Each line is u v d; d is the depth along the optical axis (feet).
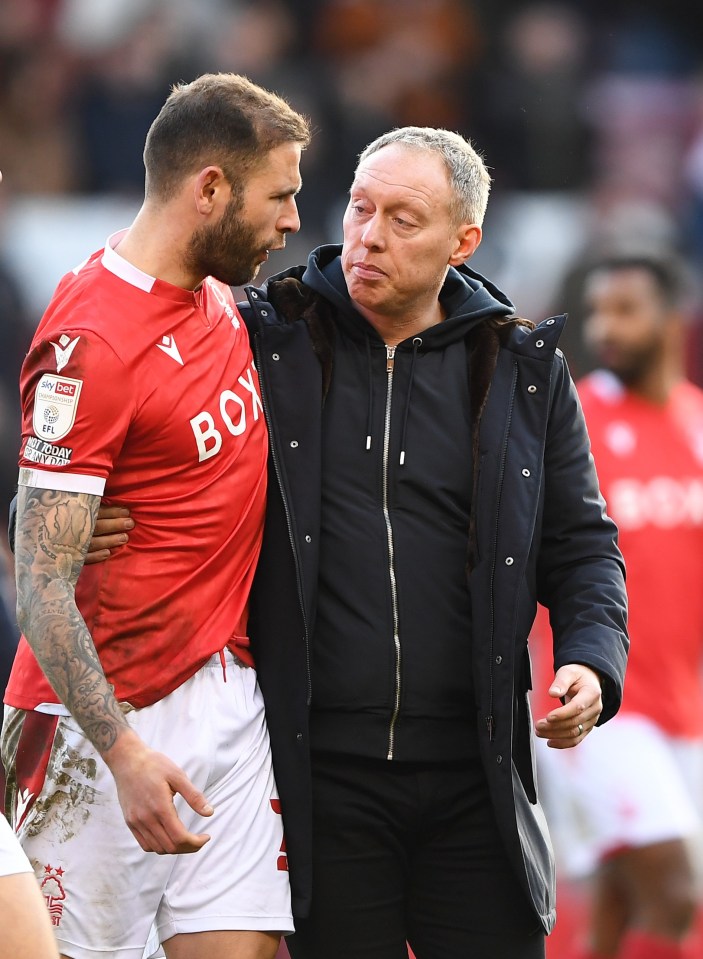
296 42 123.65
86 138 116.78
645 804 55.52
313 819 36.94
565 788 57.31
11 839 31.12
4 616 53.01
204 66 119.65
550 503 38.32
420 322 38.19
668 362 59.47
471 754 37.17
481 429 37.22
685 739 57.11
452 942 37.93
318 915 37.01
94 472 32.50
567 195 117.08
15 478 94.38
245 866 35.17
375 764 36.76
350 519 36.76
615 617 37.32
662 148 119.14
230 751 35.14
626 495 57.62
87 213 112.68
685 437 58.90
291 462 36.35
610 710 37.06
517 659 36.47
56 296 34.27
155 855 34.71
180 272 34.47
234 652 35.58
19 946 30.25
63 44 119.75
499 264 109.70
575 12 127.44
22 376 33.45
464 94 119.85
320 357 37.47
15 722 35.47
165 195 34.24
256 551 36.14
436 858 37.86
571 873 57.47
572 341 74.90
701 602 57.77
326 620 36.50
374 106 113.80
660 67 124.47
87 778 34.27
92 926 34.45
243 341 36.42
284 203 34.83
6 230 110.01
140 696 34.17
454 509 37.19
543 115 118.62
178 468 34.01
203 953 34.83
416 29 123.65
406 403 37.52
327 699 36.47
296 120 34.76
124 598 34.04
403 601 36.47
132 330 33.35
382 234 36.60
